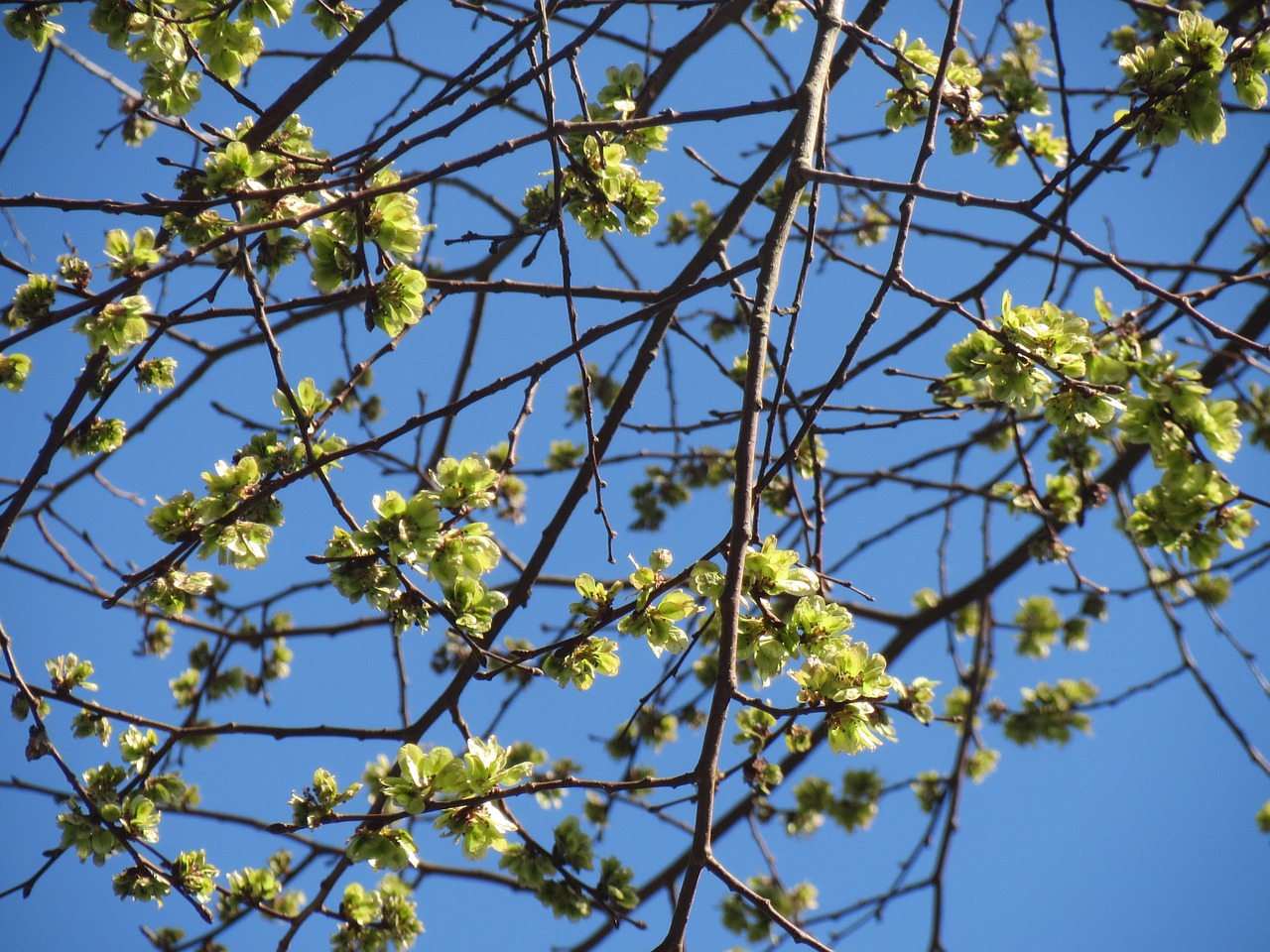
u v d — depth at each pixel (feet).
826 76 13.35
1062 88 11.05
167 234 11.73
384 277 11.50
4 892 11.34
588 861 13.25
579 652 10.59
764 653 9.77
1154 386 11.35
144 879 11.93
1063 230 10.48
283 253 11.98
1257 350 10.18
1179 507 11.85
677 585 10.44
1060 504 18.12
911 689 11.85
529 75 11.23
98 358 11.44
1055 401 10.90
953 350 11.42
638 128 11.89
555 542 12.69
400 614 10.30
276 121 11.68
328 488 10.32
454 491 10.60
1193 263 18.75
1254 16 16.05
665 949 8.07
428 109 11.51
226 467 10.82
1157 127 11.03
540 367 11.27
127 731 12.60
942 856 18.25
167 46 10.90
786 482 19.25
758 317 10.71
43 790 14.46
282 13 11.41
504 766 10.35
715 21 18.84
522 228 12.75
